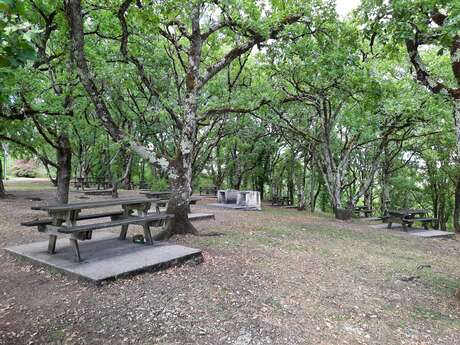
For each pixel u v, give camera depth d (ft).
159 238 21.98
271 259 18.66
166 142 53.21
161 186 54.08
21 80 21.49
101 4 25.09
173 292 12.80
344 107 42.47
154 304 11.66
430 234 32.86
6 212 31.81
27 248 17.48
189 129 23.77
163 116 37.81
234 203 52.01
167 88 39.81
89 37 29.81
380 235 30.50
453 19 13.74
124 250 17.21
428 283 16.46
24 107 23.40
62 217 15.40
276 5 26.58
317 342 9.84
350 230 32.24
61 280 13.56
